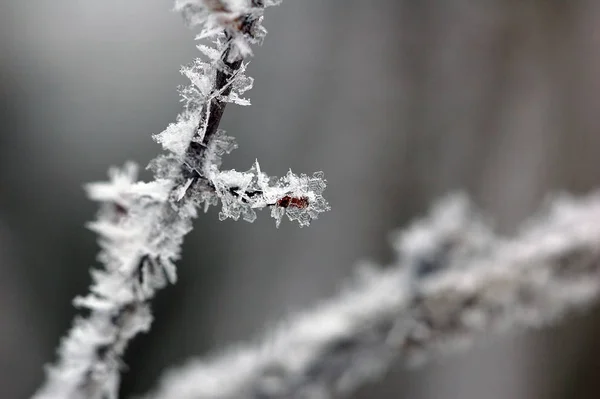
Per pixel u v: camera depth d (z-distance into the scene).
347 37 2.16
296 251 1.83
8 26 1.82
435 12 2.21
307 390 0.39
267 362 0.39
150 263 0.33
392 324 0.40
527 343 1.62
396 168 2.06
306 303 1.78
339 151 2.03
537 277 0.41
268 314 1.74
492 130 2.11
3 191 1.66
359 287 0.43
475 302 0.40
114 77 1.86
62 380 0.34
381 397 1.54
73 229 1.68
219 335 1.67
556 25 2.12
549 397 1.61
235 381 0.39
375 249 1.94
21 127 1.76
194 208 0.32
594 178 1.94
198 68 0.30
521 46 2.15
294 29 2.12
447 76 2.16
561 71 2.09
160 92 1.86
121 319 0.33
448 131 2.11
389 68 2.14
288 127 2.01
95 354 0.33
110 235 0.33
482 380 1.58
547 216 0.49
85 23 1.89
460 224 0.44
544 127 2.06
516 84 2.13
